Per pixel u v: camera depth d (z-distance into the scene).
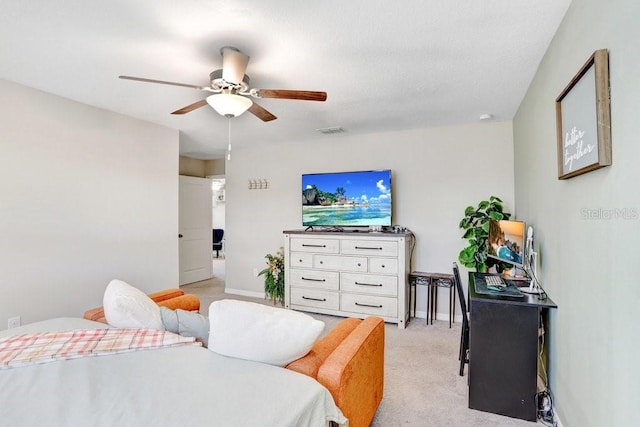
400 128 4.25
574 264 1.74
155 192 3.96
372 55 2.28
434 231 4.21
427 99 3.14
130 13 1.79
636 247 1.12
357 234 4.07
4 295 2.69
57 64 2.41
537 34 2.01
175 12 1.79
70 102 3.13
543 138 2.34
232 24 1.90
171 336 1.81
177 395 1.28
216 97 2.30
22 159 2.80
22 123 2.80
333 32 1.99
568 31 1.76
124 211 3.62
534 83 2.61
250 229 5.42
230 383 1.37
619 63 1.22
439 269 4.20
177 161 4.24
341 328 2.07
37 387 1.34
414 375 2.73
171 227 4.14
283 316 1.58
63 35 2.02
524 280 2.77
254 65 2.43
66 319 2.27
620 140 1.22
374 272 3.99
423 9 1.76
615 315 1.28
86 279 3.26
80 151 3.21
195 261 6.42
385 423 2.10
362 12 1.79
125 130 3.63
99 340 1.75
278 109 3.44
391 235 3.88
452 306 4.07
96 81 2.72
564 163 1.79
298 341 1.54
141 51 2.22
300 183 5.02
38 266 2.90
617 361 1.27
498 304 2.20
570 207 1.78
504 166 3.87
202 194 6.59
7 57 2.30
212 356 1.61
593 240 1.48
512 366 2.18
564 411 1.93
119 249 3.56
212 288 5.91
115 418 1.14
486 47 2.17
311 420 1.28
